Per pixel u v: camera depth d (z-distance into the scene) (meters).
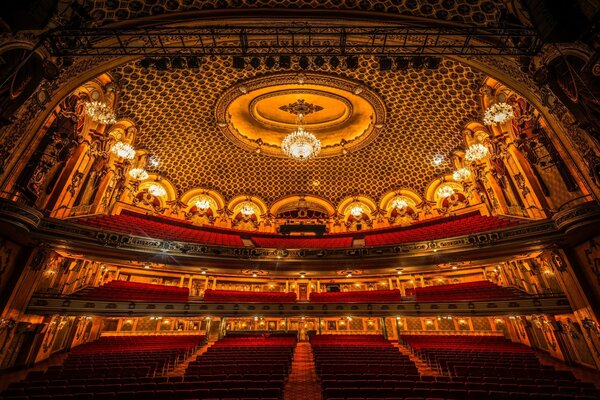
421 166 21.16
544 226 11.83
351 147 20.83
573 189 11.59
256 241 20.91
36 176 11.05
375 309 15.02
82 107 13.10
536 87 9.95
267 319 18.92
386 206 23.06
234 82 15.71
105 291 13.36
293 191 24.22
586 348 11.10
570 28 7.18
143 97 15.55
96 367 8.91
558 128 10.19
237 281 19.12
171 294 15.09
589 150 9.34
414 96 16.23
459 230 17.58
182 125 18.20
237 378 7.88
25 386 6.95
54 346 12.88
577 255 11.45
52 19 8.38
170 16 10.55
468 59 11.02
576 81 8.22
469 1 9.66
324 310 15.19
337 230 23.41
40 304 11.12
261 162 22.33
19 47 7.75
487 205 18.22
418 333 18.16
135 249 13.73
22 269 10.75
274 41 12.13
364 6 10.78
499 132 15.59
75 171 13.95
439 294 15.28
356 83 15.75
